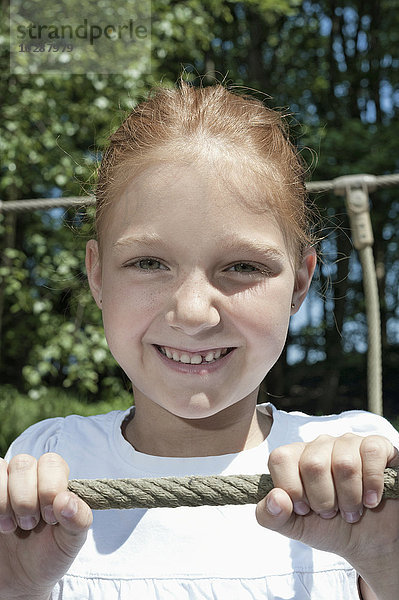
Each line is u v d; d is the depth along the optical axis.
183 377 1.19
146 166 1.21
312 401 11.07
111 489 0.98
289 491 0.96
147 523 1.35
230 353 1.21
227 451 1.38
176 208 1.17
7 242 6.94
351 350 11.44
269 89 10.70
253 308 1.19
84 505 0.95
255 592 1.29
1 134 6.25
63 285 6.48
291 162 1.38
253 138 1.28
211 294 1.17
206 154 1.20
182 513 1.35
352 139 9.05
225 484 0.99
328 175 9.08
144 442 1.41
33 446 1.51
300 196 1.41
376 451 0.97
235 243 1.18
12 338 7.52
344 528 1.01
